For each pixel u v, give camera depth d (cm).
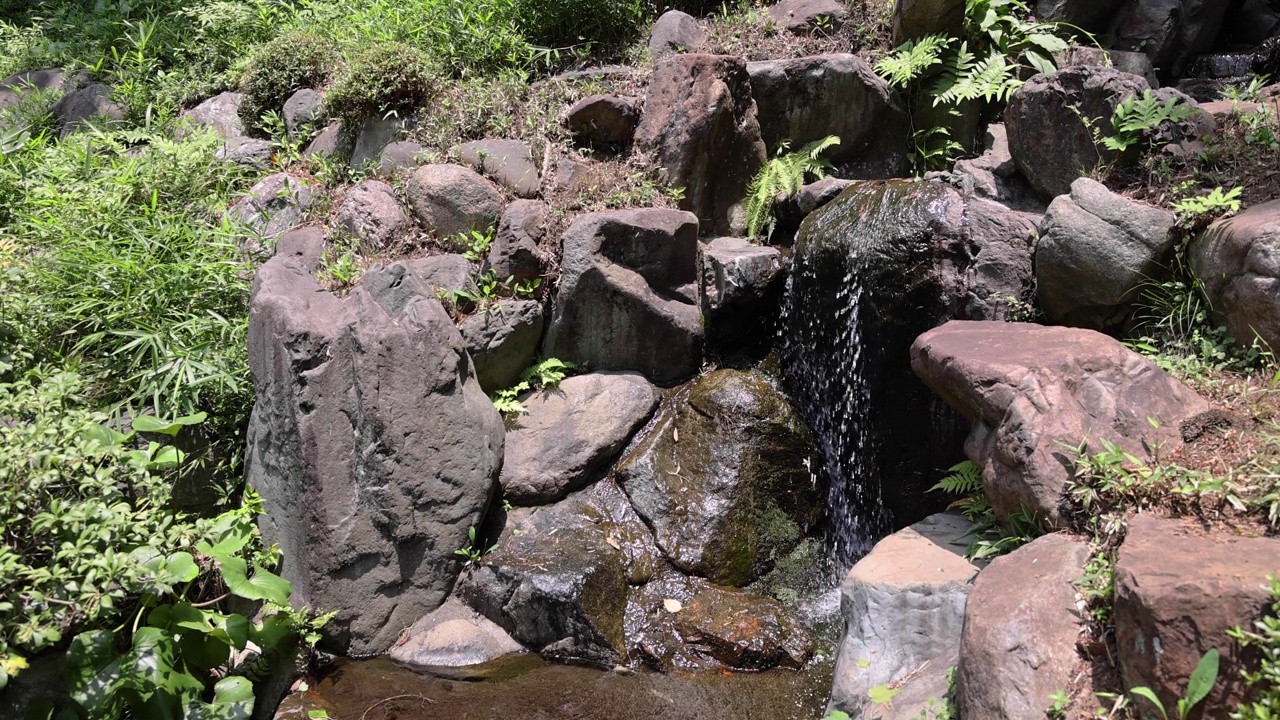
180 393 462
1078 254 425
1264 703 231
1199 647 243
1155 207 426
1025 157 522
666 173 591
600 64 700
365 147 634
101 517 353
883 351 476
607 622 430
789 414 514
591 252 523
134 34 883
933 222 464
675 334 539
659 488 491
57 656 357
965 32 624
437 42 708
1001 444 351
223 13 817
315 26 779
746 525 484
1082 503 324
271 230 588
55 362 475
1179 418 349
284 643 412
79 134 690
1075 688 274
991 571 320
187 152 618
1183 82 638
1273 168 432
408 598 440
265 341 429
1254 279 373
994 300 453
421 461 440
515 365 532
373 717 379
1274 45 621
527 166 581
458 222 553
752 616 435
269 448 433
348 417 430
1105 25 658
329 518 419
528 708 385
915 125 630
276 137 699
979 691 281
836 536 511
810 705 386
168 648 360
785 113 631
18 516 342
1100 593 289
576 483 498
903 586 352
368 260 544
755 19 691
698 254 566
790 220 606
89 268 498
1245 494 294
